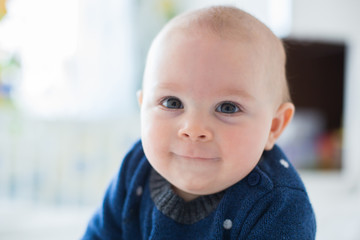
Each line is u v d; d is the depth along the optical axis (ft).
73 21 5.49
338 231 4.98
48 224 5.15
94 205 5.68
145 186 1.99
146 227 1.87
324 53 5.90
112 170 5.72
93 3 5.60
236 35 1.55
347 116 6.14
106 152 5.71
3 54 4.94
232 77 1.48
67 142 5.54
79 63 5.59
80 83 5.62
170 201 1.79
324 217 5.39
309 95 5.91
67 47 5.49
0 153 5.25
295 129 5.99
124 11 5.79
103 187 5.70
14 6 4.95
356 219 5.25
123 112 5.90
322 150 6.14
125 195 2.05
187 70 1.49
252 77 1.53
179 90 1.50
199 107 1.49
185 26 1.61
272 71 1.68
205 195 1.74
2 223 5.00
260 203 1.64
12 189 5.36
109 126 5.70
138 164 2.05
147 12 6.10
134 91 6.01
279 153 1.93
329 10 5.88
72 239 4.91
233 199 1.69
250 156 1.56
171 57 1.55
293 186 1.71
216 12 1.67
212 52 1.48
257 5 5.94
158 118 1.59
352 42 5.98
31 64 5.28
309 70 5.86
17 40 5.07
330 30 5.90
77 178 5.61
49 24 5.34
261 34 1.65
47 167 5.49
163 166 1.61
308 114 5.98
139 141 2.14
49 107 5.48
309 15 5.83
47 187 5.51
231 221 1.65
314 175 6.14
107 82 5.79
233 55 1.50
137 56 6.05
